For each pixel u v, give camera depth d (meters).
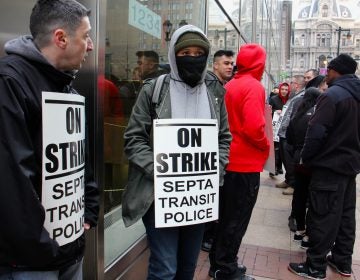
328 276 3.50
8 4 2.06
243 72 2.93
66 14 1.42
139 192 2.12
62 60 1.47
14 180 1.25
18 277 1.35
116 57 2.68
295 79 7.59
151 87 2.15
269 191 6.59
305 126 4.08
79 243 1.59
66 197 1.49
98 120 2.30
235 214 2.96
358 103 3.17
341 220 3.47
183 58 2.08
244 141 2.87
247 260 3.76
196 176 2.13
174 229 2.16
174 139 2.07
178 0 3.76
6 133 1.25
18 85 1.31
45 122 1.39
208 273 3.35
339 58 3.27
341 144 3.17
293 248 4.09
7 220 1.26
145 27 3.14
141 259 3.03
